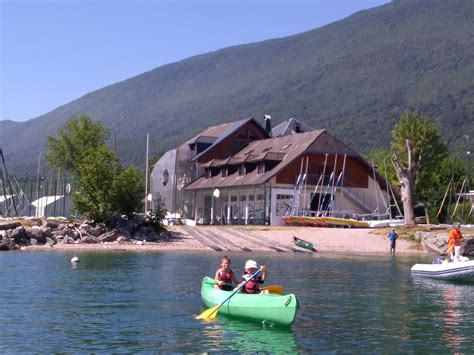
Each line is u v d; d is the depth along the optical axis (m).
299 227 58.81
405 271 33.50
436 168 84.31
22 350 15.10
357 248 49.22
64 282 26.59
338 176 70.75
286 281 28.56
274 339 16.55
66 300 22.08
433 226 54.41
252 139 82.94
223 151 81.69
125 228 51.19
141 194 53.69
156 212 53.66
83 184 50.97
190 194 83.38
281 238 52.53
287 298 17.98
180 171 86.06
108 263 34.75
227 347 15.66
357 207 71.44
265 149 75.19
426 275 31.08
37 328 17.47
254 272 20.22
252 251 45.66
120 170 53.28
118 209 51.62
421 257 43.25
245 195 71.38
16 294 23.22
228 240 50.56
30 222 50.25
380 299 23.55
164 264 34.66
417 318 19.69
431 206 80.81
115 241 48.59
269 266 35.28
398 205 76.50
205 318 19.09
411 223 58.16
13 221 50.25
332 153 69.81
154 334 16.97
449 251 32.72
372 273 32.31
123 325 18.06
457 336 17.16
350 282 28.50
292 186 68.12
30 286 25.28
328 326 18.28
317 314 20.17
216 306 19.22
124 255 40.06
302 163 68.12
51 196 85.19
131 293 23.89
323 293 24.88
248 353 15.12
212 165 78.38
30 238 46.00
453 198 79.19
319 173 69.88
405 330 17.86
